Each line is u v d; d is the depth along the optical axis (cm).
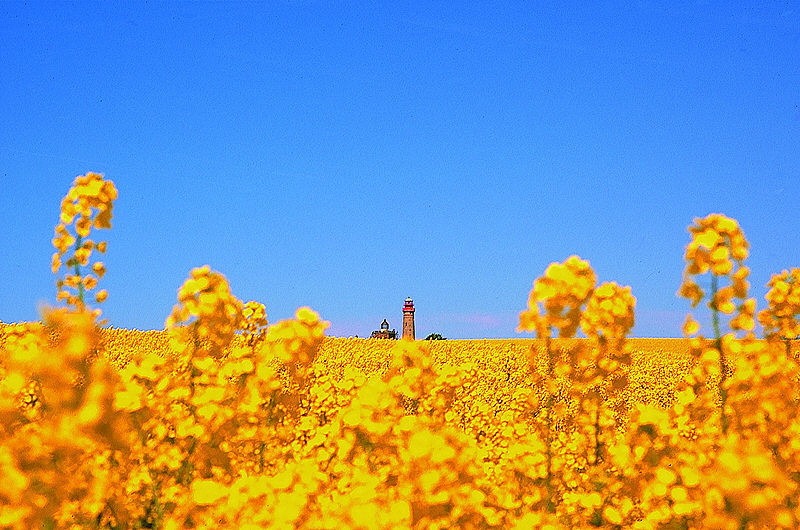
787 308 609
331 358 2414
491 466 608
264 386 539
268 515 346
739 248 509
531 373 560
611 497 450
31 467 333
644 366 2484
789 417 498
